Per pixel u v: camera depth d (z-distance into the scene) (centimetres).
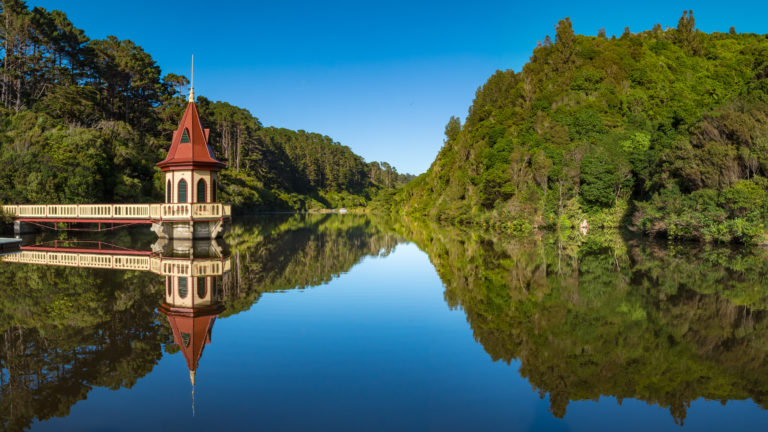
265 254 2475
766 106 3956
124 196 4478
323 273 1889
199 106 8025
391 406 637
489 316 1153
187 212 2881
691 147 3659
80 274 1712
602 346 907
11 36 5878
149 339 933
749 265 2047
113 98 6888
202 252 2464
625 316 1140
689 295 1391
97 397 661
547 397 673
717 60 9206
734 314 1155
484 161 6406
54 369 768
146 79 7006
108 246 2712
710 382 733
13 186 3619
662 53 9181
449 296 1411
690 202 3275
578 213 4697
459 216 6056
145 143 6456
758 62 8100
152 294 1368
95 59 6631
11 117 5106
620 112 7075
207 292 1423
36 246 2691
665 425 588
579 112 6397
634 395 684
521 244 3155
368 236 3972
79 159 4162
